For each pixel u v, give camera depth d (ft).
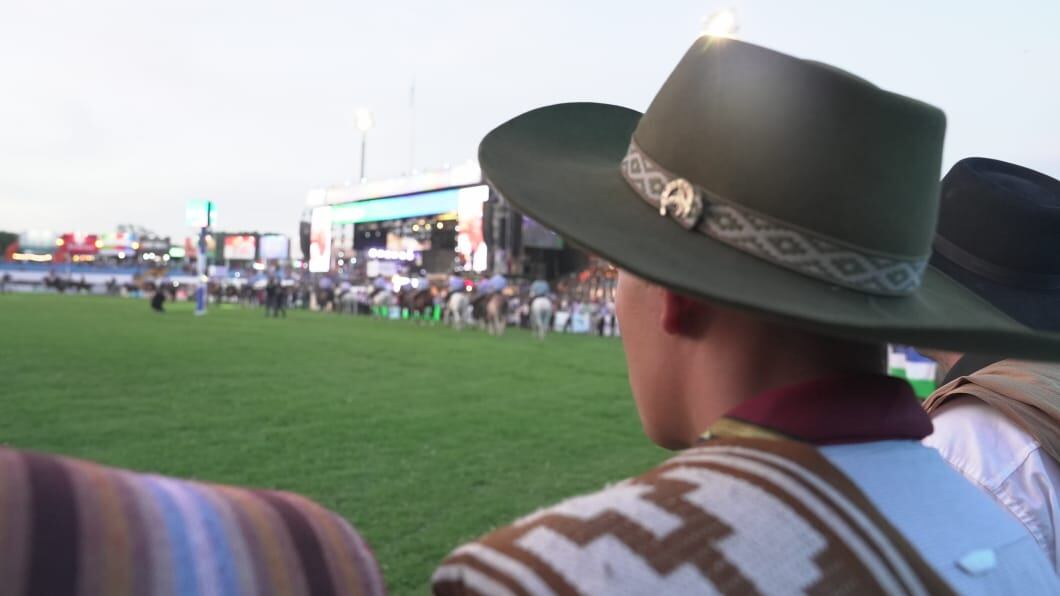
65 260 293.43
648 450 21.76
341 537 2.18
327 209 158.51
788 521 2.02
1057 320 4.66
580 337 86.79
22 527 1.47
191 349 46.39
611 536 1.92
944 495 2.48
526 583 1.84
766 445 2.27
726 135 2.41
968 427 4.47
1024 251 4.68
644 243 2.41
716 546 1.92
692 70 2.56
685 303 2.70
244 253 224.74
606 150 3.52
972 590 2.24
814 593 1.91
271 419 24.17
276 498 2.15
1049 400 4.29
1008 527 2.62
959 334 2.46
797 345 2.53
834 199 2.33
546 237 116.88
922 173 2.49
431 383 34.71
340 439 21.59
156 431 21.76
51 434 20.79
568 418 26.53
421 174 132.98
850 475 2.24
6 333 52.16
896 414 2.48
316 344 54.34
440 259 145.59
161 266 281.54
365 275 175.11
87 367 35.19
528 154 3.13
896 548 2.11
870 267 2.37
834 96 2.35
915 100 2.45
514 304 106.52
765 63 2.40
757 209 2.36
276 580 1.86
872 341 2.47
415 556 12.85
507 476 18.29
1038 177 5.41
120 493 1.69
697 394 2.74
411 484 17.21
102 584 1.52
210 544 1.76
